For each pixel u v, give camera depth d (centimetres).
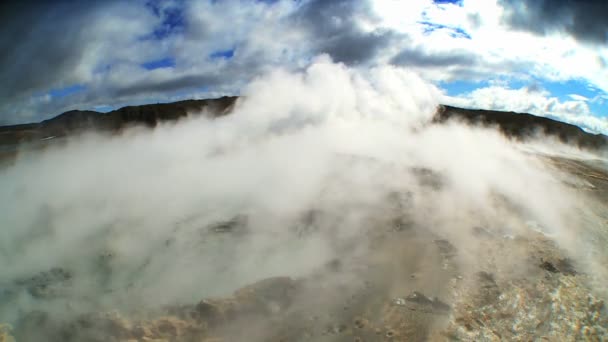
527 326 562
